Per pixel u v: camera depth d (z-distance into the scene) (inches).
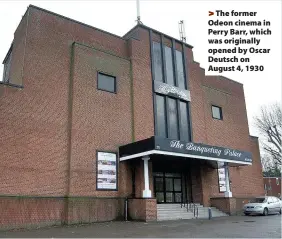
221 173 1103.6
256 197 1232.2
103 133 826.2
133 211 792.3
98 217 759.7
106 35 928.9
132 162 859.4
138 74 941.2
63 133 766.5
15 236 524.4
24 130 705.6
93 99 831.1
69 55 836.6
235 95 1296.8
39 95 749.9
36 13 808.9
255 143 1327.5
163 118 968.3
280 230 563.8
